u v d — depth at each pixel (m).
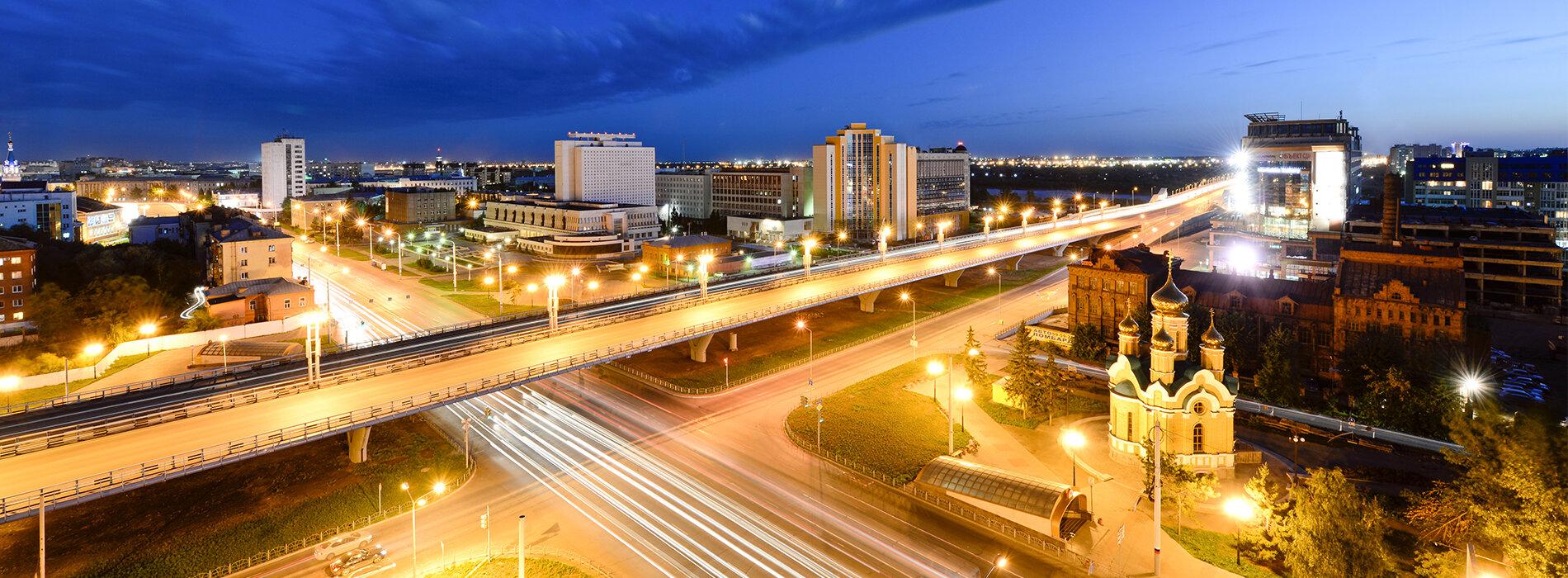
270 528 64.38
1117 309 120.00
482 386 77.25
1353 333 102.56
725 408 95.25
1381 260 106.06
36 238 193.38
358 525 65.56
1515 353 119.62
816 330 133.00
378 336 130.62
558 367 84.31
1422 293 100.50
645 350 96.00
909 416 91.94
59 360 106.06
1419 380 86.56
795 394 100.38
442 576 58.03
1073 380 104.38
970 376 100.62
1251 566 58.59
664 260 196.50
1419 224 160.62
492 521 66.81
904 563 60.12
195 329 127.81
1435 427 80.94
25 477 56.72
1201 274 121.31
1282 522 59.12
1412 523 62.72
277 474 74.69
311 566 59.62
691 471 77.06
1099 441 84.00
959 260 176.38
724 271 196.00
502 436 86.00
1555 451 50.72
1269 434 84.31
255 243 169.38
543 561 60.16
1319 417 86.12
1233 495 70.12
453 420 90.50
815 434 85.81
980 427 88.94
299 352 117.50
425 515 67.75
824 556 61.28
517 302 157.88
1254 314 111.44
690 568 59.38
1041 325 131.00
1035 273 193.12
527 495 71.62
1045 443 84.12
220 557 60.12
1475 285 150.62
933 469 72.50
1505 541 50.66
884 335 131.38
